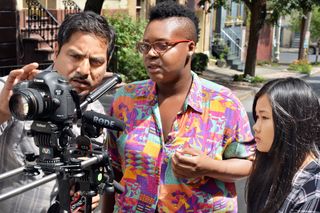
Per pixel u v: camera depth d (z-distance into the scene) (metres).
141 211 2.11
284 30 40.44
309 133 1.70
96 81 2.08
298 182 1.69
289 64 25.53
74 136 1.68
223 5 16.17
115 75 1.94
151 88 2.17
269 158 1.78
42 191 2.02
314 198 1.62
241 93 13.56
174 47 2.01
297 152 1.69
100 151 1.69
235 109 2.11
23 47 10.66
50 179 1.56
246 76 15.90
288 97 1.71
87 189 1.69
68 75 2.04
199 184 2.08
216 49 20.94
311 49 35.19
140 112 2.15
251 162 2.13
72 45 2.02
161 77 2.04
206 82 2.20
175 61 2.02
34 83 1.60
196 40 2.12
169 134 2.09
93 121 1.70
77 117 1.70
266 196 1.77
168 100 2.13
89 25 2.03
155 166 2.10
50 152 1.61
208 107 2.11
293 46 41.06
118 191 1.87
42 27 11.04
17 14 10.56
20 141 2.04
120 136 2.17
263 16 15.57
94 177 1.68
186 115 2.11
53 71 1.68
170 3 2.07
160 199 2.09
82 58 2.03
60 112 1.60
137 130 2.14
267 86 1.80
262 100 1.78
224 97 2.12
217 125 2.09
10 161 2.06
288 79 1.78
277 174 1.72
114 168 2.29
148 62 2.05
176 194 2.07
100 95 1.85
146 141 2.11
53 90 1.59
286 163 1.70
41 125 1.60
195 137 2.08
